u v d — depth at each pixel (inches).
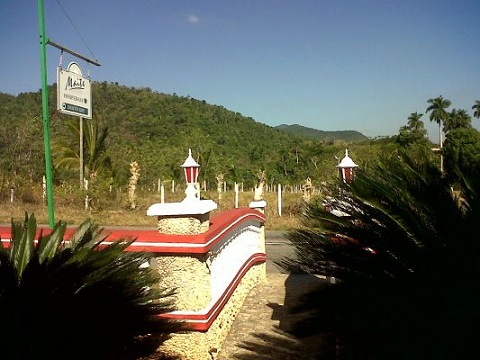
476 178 124.6
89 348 132.2
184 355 184.9
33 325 125.3
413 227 123.0
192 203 186.4
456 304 110.7
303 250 137.7
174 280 185.9
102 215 763.4
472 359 107.7
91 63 241.9
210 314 189.8
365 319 119.4
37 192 932.6
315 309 133.7
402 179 132.8
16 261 153.9
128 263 154.7
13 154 1273.4
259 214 330.6
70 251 141.6
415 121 2172.7
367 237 126.9
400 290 118.3
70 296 130.8
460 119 2206.0
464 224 119.9
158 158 1991.9
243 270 273.1
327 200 138.9
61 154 1011.9
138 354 153.0
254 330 232.8
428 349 110.3
